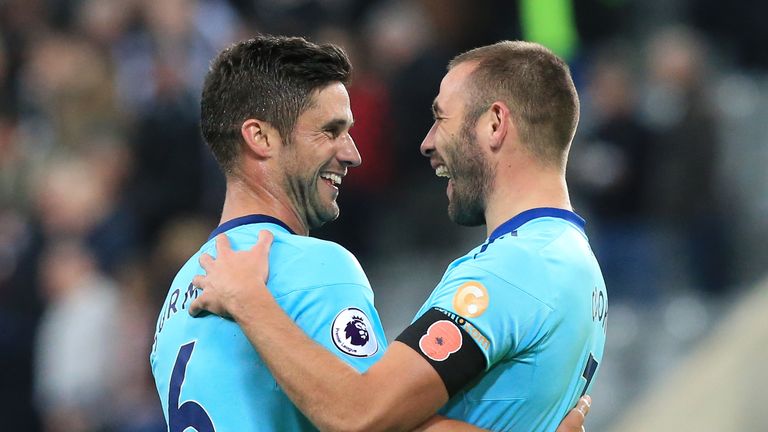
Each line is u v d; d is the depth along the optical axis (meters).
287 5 36.50
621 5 36.19
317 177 14.01
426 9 35.75
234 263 13.21
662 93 33.50
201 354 13.49
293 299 13.21
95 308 31.77
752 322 21.72
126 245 33.72
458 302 12.88
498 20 36.12
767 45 38.62
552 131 13.77
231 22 37.53
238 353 13.35
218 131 14.04
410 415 12.56
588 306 13.45
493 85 13.82
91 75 36.62
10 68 38.94
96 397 31.05
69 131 36.22
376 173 34.62
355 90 34.59
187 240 32.12
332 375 12.52
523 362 13.11
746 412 20.39
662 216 33.06
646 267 32.84
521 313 12.90
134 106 36.78
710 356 22.06
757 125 36.94
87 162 34.91
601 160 33.03
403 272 34.81
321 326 13.14
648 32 35.97
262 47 13.96
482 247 13.57
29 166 35.50
